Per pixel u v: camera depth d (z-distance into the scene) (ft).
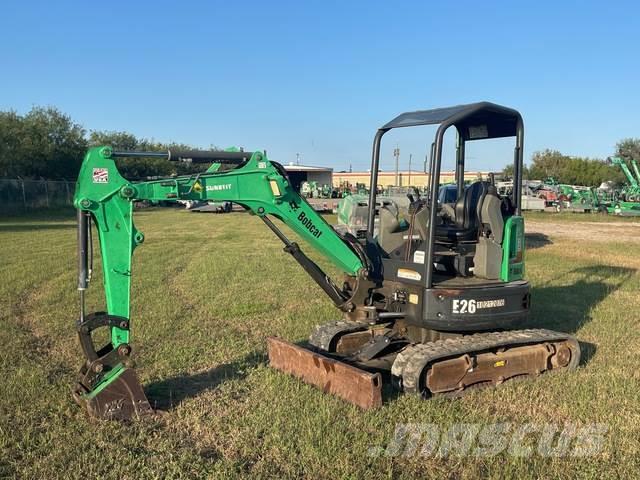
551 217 126.21
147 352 22.99
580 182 227.40
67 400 17.67
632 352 24.03
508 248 20.26
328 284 20.30
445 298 18.89
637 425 16.61
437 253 20.25
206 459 14.29
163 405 17.69
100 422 16.03
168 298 33.42
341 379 17.97
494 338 19.76
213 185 17.72
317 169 202.28
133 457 14.24
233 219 109.29
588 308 32.12
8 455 14.47
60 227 84.23
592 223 110.32
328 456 14.26
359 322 20.40
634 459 14.58
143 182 16.72
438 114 20.02
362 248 20.47
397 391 18.62
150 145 184.85
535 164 237.25
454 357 18.66
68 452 14.44
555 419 17.08
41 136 143.33
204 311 30.53
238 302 32.50
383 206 21.59
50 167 145.48
